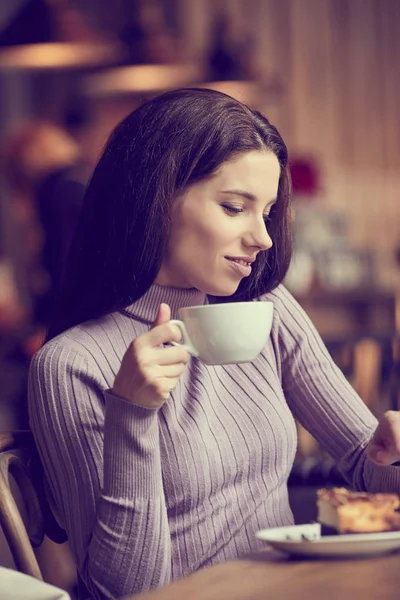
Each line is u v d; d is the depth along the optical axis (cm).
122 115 693
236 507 162
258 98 641
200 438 158
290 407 187
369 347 315
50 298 375
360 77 879
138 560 137
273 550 128
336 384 185
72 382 153
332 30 867
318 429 184
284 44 841
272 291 187
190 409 161
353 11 877
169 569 141
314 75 855
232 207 156
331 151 859
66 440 151
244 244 158
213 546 158
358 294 709
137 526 136
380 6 891
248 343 130
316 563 118
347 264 718
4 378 387
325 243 710
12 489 313
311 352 185
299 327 186
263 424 167
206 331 128
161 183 157
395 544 119
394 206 893
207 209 156
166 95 163
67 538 159
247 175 156
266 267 178
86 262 164
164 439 156
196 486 156
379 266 862
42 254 378
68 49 521
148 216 157
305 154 842
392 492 169
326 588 106
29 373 157
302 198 634
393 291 729
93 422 152
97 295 163
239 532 161
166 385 129
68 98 782
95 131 685
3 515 138
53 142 385
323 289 687
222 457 160
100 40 521
